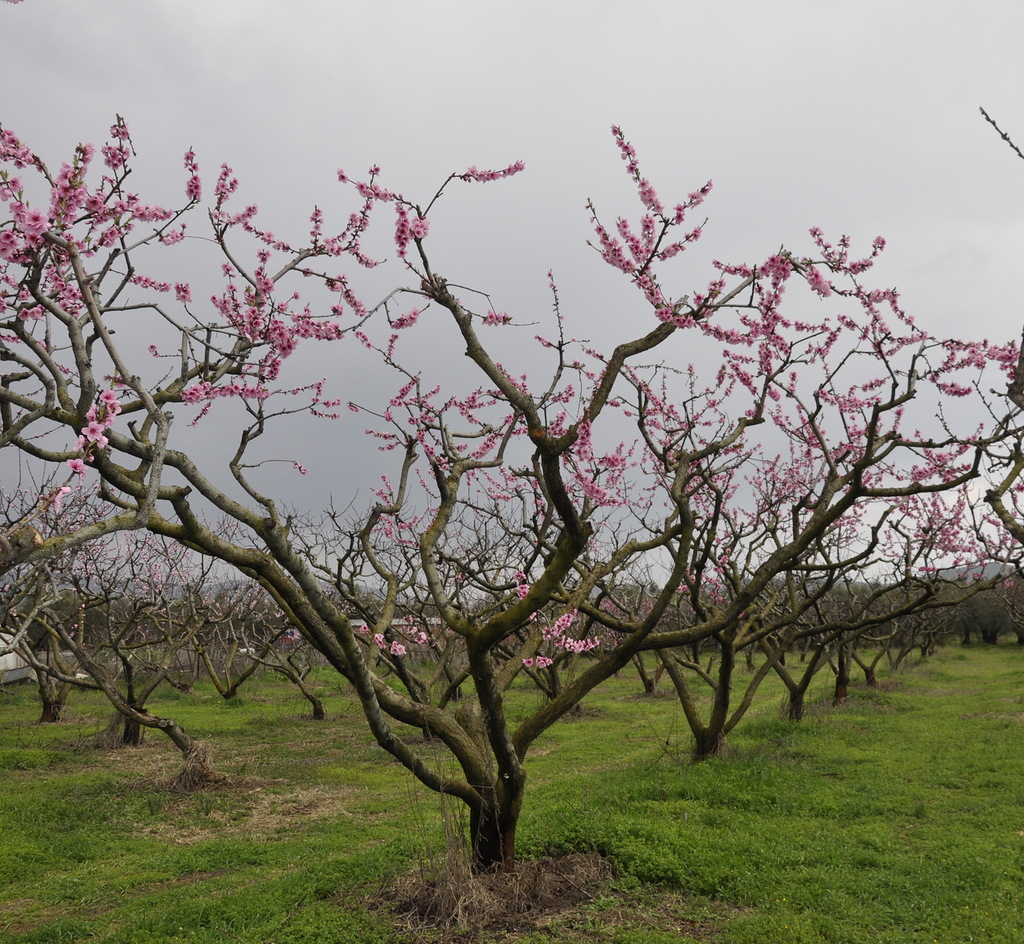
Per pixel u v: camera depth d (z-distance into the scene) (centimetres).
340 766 1347
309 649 2356
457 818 752
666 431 1076
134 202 527
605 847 748
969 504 1291
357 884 694
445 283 576
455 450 768
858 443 1178
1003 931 563
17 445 480
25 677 2561
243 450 607
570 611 800
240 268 607
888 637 2120
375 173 582
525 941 567
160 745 1527
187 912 655
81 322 484
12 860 833
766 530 1393
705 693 2400
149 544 1870
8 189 438
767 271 587
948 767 1138
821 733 1434
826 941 557
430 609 1762
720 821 875
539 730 729
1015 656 3419
